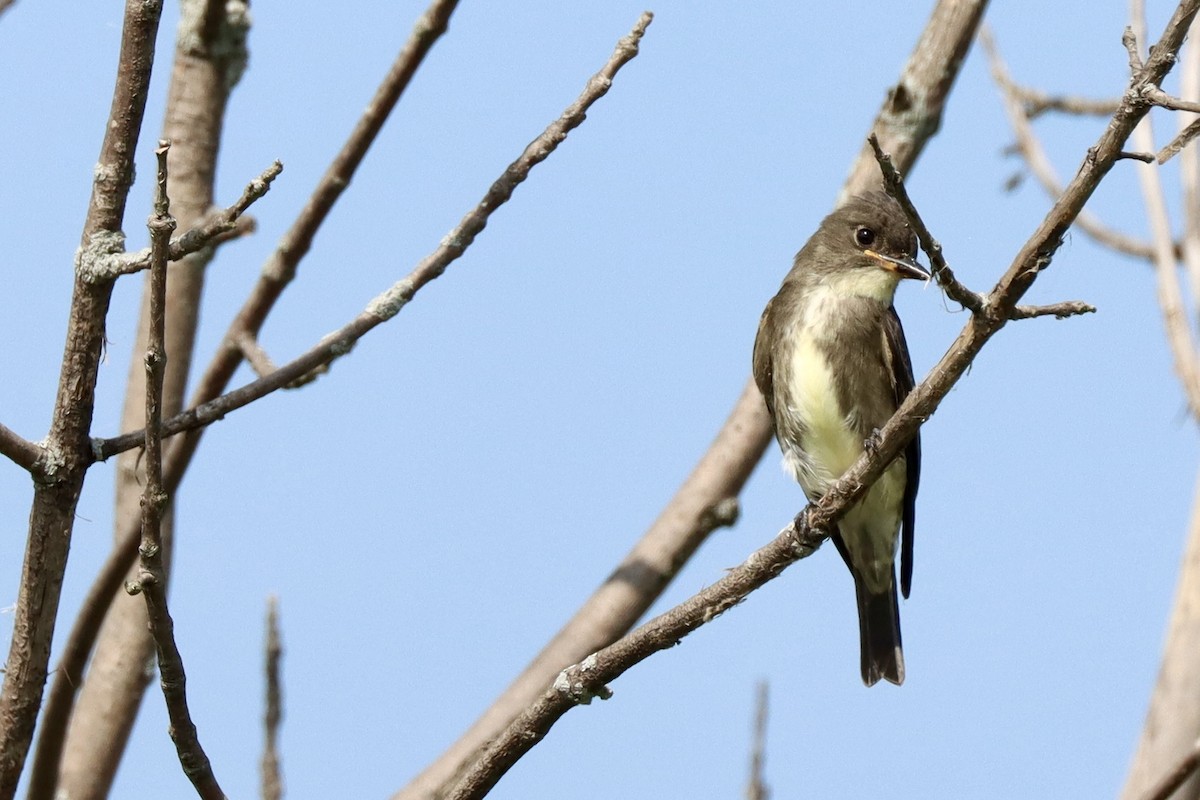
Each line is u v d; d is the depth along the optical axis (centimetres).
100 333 780
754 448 1170
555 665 1085
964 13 1218
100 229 778
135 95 774
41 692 784
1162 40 655
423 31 1045
